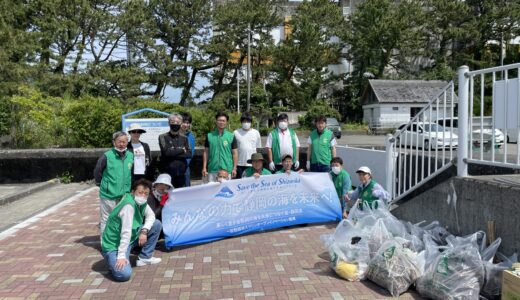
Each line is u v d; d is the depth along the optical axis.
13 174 10.59
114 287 4.23
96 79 25.36
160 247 5.59
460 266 3.76
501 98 4.33
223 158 6.70
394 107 37.72
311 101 39.81
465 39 41.94
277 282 4.31
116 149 5.28
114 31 26.91
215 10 33.53
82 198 8.85
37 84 22.16
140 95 30.59
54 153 10.69
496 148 6.09
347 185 6.89
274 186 6.30
